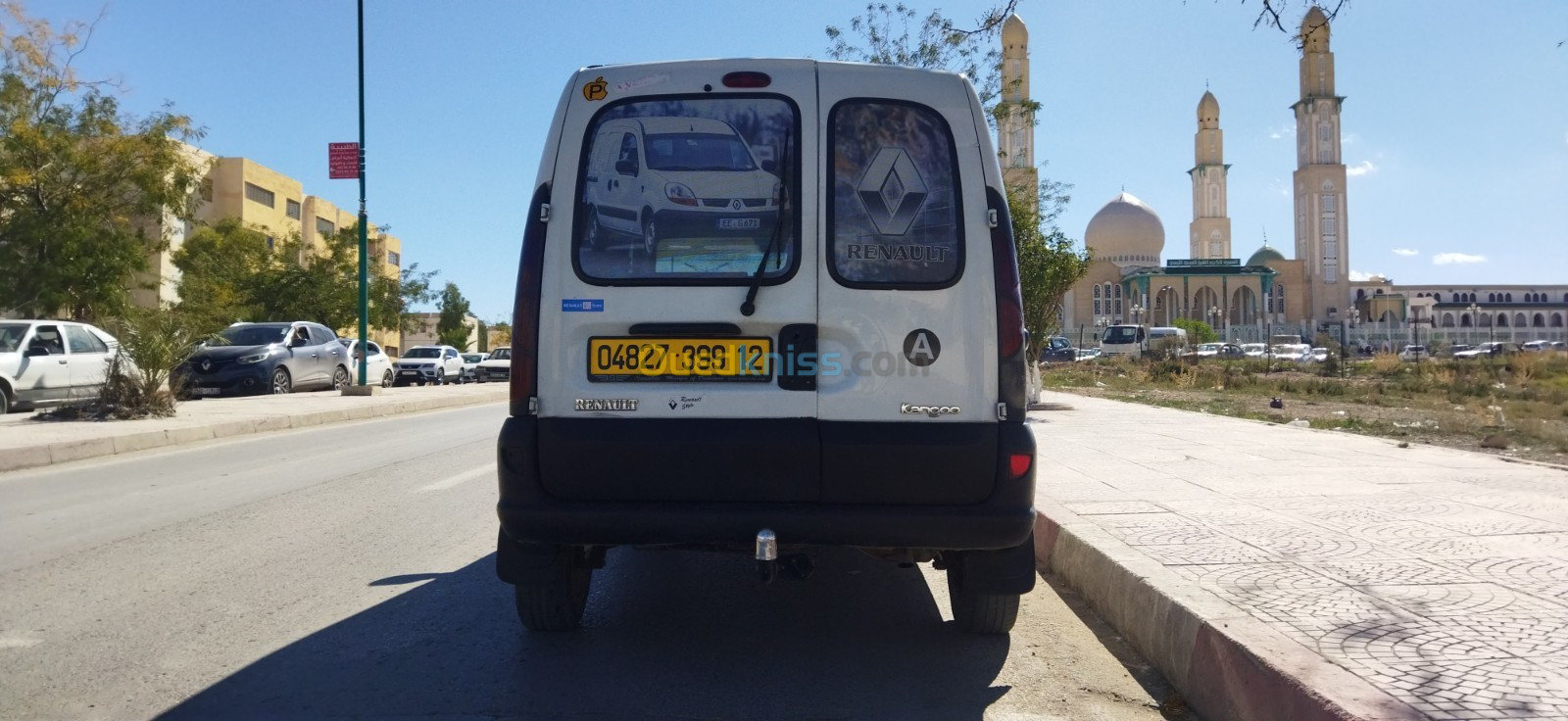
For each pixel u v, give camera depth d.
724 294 3.67
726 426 3.66
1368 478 7.81
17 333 14.84
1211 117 116.62
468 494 8.21
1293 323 107.69
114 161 26.00
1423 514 6.15
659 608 4.91
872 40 17.27
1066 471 8.29
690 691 3.75
